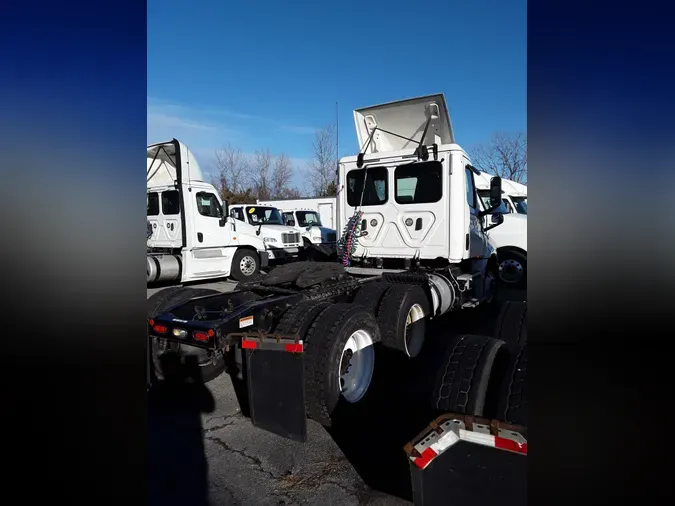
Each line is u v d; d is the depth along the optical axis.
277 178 32.41
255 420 2.89
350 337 3.23
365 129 5.64
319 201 18.27
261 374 2.85
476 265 6.22
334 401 3.04
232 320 3.13
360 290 4.47
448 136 5.21
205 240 9.54
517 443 1.59
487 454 1.65
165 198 9.52
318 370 2.97
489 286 6.93
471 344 2.48
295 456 2.85
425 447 1.73
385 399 3.70
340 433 3.15
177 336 3.16
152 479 2.58
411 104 5.16
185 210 9.13
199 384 4.12
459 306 5.62
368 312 3.45
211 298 3.85
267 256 11.19
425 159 4.96
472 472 1.66
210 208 9.69
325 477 2.62
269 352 2.82
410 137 5.51
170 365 3.73
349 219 5.62
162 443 3.02
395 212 5.23
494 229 9.41
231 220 10.25
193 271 9.32
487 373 2.30
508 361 2.38
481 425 1.68
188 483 2.55
